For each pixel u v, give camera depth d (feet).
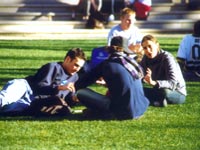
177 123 35.73
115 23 92.27
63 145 30.83
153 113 38.22
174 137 32.63
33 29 89.66
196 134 33.30
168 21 94.07
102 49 44.55
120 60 35.83
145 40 40.34
